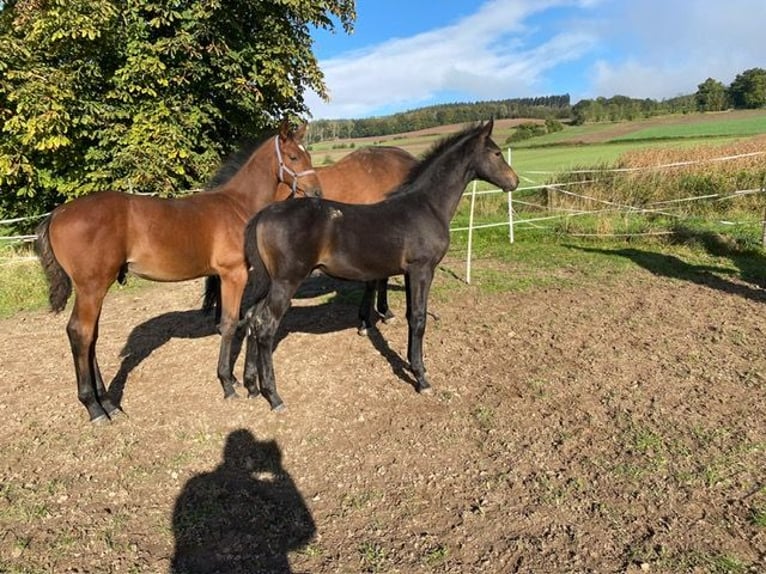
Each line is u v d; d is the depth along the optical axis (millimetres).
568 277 7707
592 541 2785
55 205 10164
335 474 3449
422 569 2660
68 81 8359
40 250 3826
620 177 12320
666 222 10633
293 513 3113
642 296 6738
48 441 3855
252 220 4059
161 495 3289
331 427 3967
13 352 5574
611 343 5320
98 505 3193
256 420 4082
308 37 10695
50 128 8125
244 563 2754
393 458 3578
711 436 3656
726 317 5914
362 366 4941
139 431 3961
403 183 4574
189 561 2775
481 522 2959
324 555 2787
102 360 5223
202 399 4418
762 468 3299
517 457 3523
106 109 8875
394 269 4207
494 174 4586
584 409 4094
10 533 2951
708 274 7609
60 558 2775
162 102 8961
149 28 9070
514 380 4605
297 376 4754
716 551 2682
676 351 5082
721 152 14422
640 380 4527
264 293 4156
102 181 9195
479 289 7203
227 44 9312
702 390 4320
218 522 3051
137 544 2887
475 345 5371
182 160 9320
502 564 2672
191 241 4156
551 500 3100
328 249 4012
